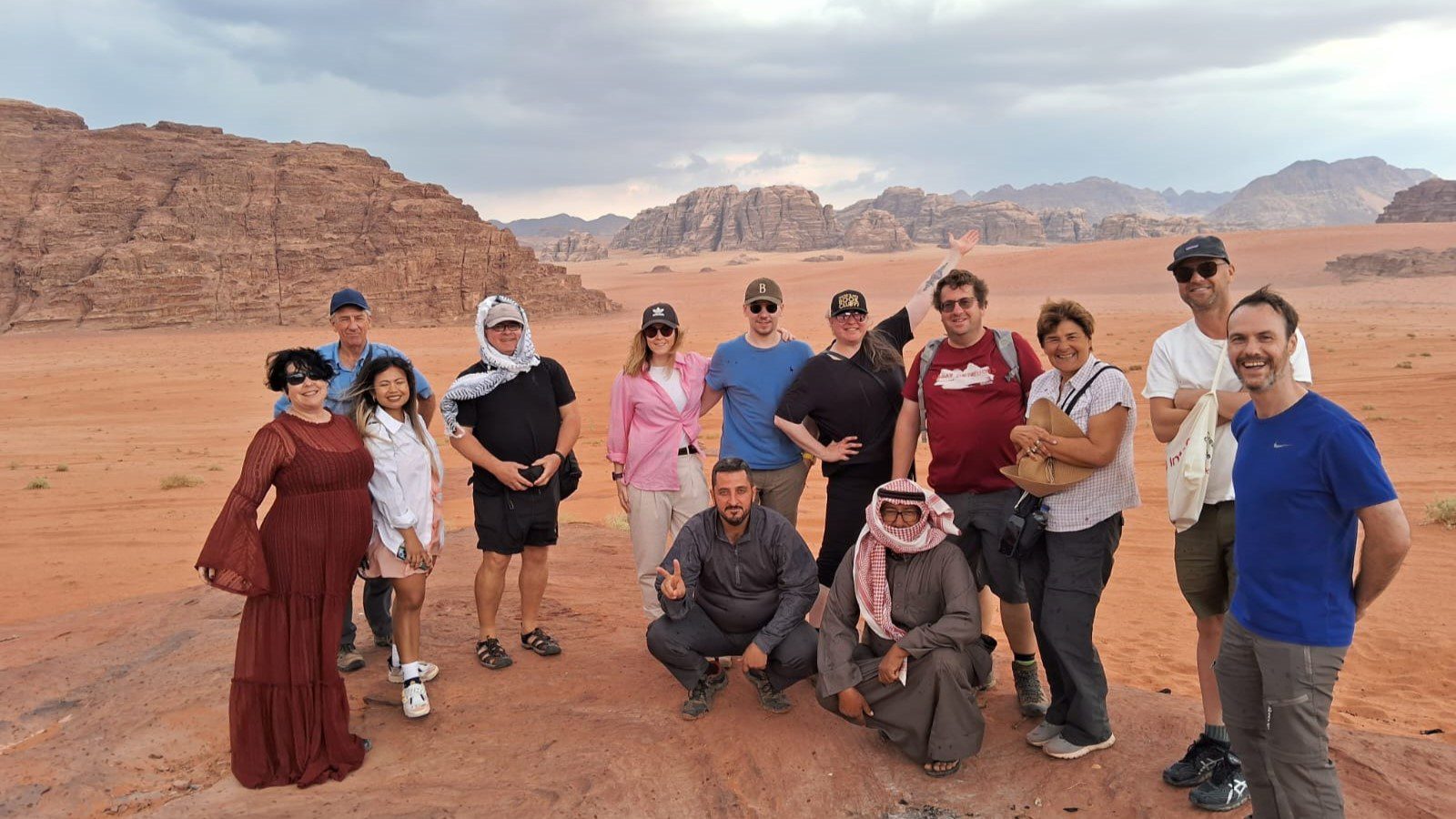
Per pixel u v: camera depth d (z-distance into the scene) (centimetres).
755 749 502
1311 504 357
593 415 3338
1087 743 483
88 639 738
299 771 479
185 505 1828
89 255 13650
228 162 15662
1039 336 499
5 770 488
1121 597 1011
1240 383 453
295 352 485
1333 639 360
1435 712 677
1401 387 2788
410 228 15662
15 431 3378
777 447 637
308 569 479
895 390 593
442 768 487
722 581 537
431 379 5288
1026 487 485
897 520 485
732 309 13125
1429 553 1105
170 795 475
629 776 469
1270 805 397
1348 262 13475
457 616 745
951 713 473
